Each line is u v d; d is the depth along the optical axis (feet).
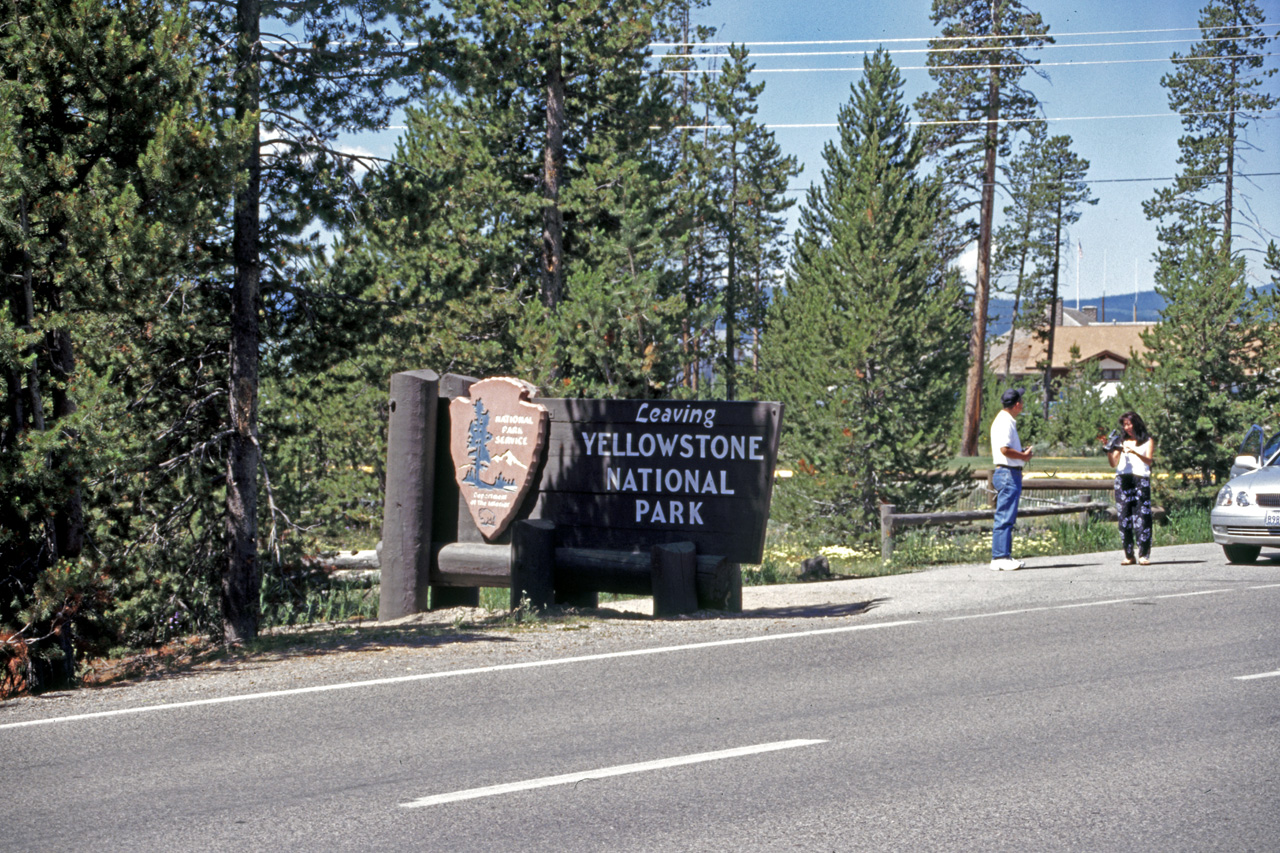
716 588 35.73
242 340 39.37
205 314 41.11
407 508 39.60
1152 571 42.50
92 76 32.86
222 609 38.73
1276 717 20.67
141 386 41.42
